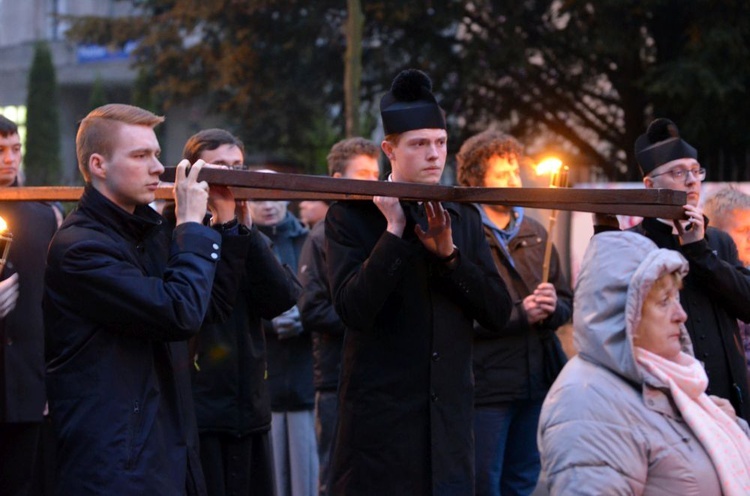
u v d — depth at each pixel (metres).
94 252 3.99
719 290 4.98
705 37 19.86
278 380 7.00
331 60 23.50
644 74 21.94
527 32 22.33
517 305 5.95
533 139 25.27
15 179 6.23
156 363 4.13
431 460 4.52
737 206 6.13
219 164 5.31
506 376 5.98
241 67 23.45
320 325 6.53
